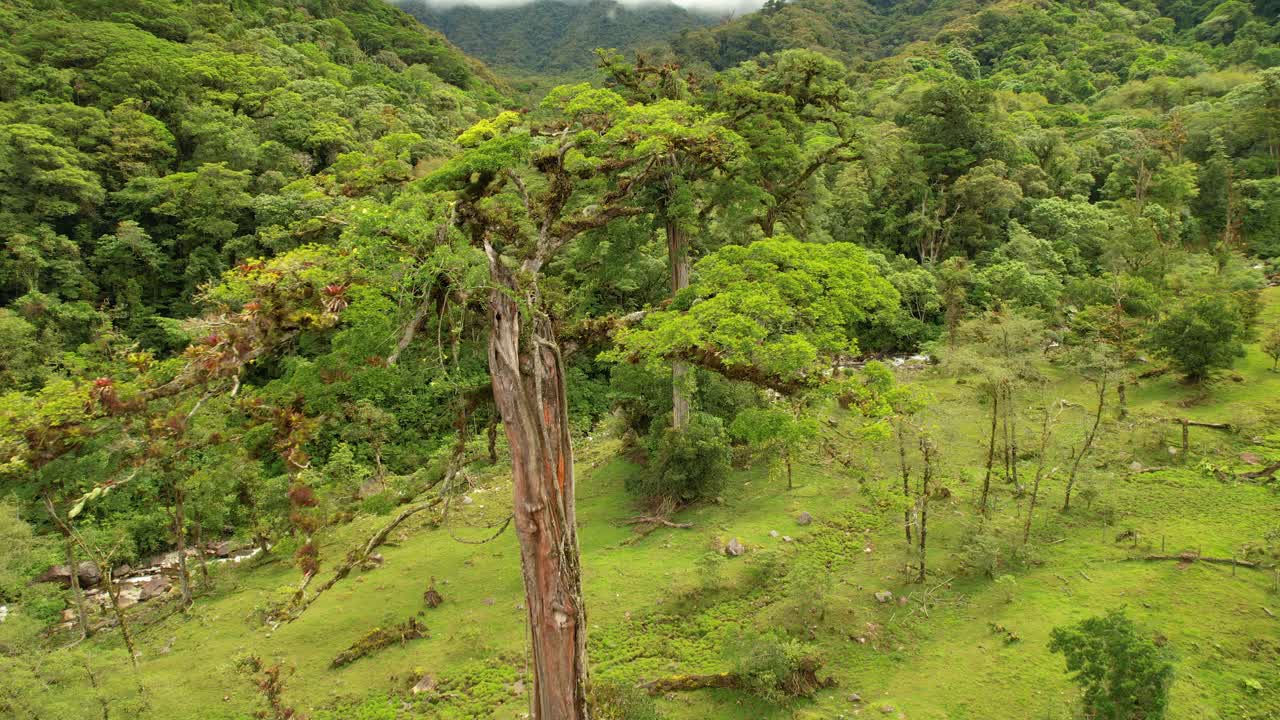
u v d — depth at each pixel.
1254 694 12.15
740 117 22.05
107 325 29.42
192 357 8.59
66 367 27.11
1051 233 42.09
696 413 22.06
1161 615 14.30
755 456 23.55
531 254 11.32
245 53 53.06
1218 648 13.26
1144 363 28.22
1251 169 47.56
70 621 18.86
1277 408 23.11
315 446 25.86
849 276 12.99
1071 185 47.25
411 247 9.39
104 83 40.25
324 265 9.33
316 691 14.15
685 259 21.02
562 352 11.78
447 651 15.11
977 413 23.22
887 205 45.12
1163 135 49.97
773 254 12.91
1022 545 16.94
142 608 19.17
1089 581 15.75
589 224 12.77
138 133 37.38
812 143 45.69
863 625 14.97
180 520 18.17
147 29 53.22
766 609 15.69
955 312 34.72
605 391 33.81
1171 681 10.48
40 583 20.72
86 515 22.75
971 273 37.03
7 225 31.52
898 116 53.00
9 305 31.05
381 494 10.99
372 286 9.16
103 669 13.48
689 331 10.81
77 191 33.56
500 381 10.14
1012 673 13.13
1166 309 28.75
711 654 14.45
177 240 36.09
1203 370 25.03
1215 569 15.59
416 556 19.42
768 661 13.15
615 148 13.66
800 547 18.14
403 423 28.91
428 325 10.61
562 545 10.35
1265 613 14.04
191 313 34.62
